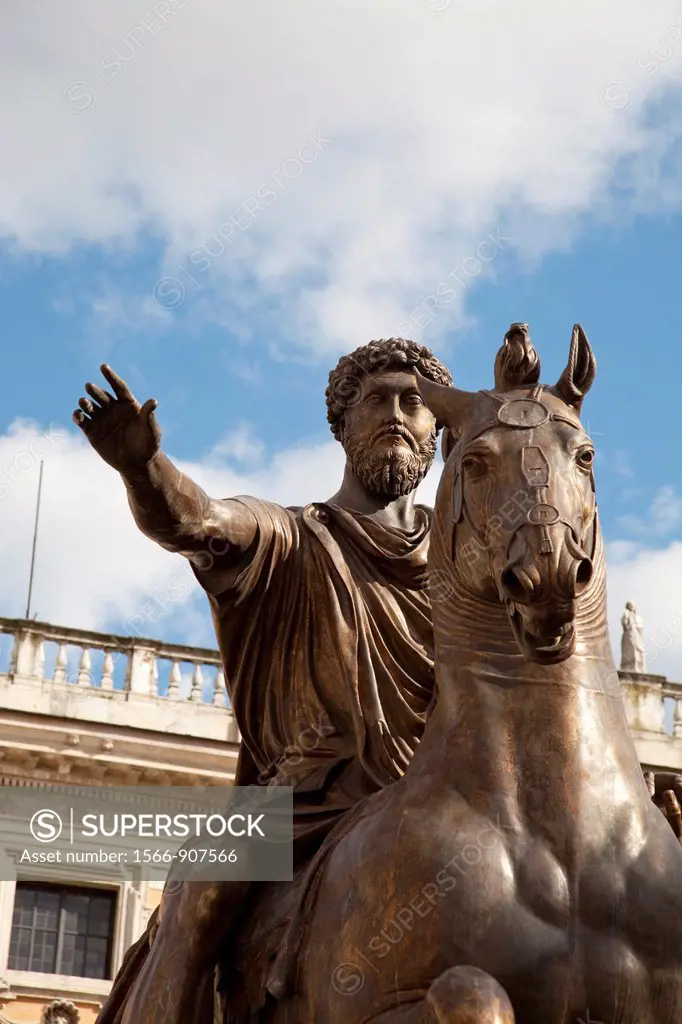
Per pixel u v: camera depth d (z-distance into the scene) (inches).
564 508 129.6
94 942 819.4
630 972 125.8
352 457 168.1
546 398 138.8
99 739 844.6
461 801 131.7
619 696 137.6
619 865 129.0
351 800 150.9
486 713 134.5
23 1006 798.5
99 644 870.4
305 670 157.9
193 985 142.4
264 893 145.7
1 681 847.1
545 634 127.9
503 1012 114.7
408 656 155.6
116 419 142.9
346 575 157.2
